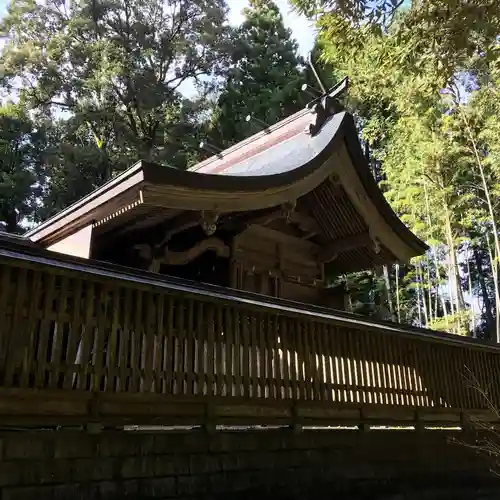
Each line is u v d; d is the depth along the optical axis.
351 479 6.42
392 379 7.30
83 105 25.08
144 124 26.83
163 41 27.28
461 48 5.99
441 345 8.38
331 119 8.98
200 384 5.01
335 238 10.24
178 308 5.03
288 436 5.85
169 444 4.81
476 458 8.58
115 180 6.12
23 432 3.96
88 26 26.16
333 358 6.49
